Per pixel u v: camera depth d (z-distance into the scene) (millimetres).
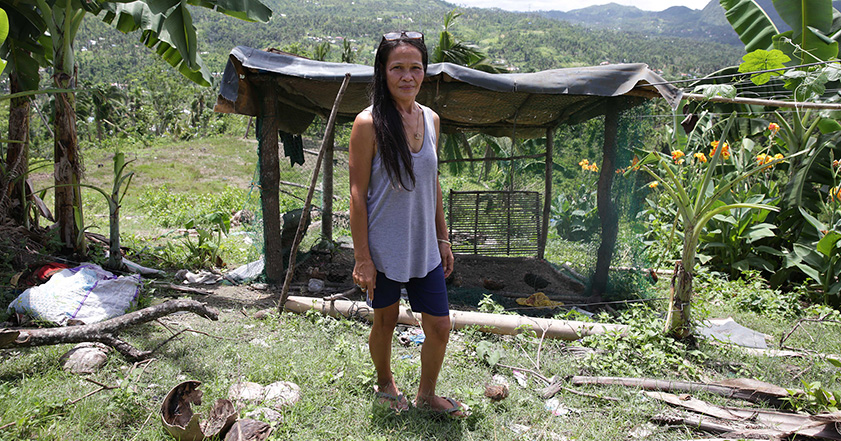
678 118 7285
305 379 3186
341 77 4895
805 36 6738
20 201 5535
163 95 43875
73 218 5453
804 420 2881
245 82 5109
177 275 5461
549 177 7742
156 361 3307
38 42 6039
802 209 6219
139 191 12445
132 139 25391
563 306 5230
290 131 6750
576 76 4906
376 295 2604
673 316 4023
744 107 7246
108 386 2865
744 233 6348
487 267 7332
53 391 2816
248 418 2553
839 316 4918
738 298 5402
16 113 5523
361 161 2473
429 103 5953
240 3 4949
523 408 3002
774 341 4410
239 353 3467
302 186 8477
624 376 3496
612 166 5781
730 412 2979
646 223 6961
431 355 2707
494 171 13875
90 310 3916
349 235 8711
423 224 2543
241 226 8930
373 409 2793
